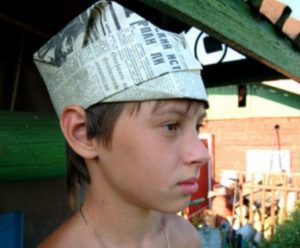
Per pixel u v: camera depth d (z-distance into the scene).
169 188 0.64
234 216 7.32
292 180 7.34
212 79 2.95
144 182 0.64
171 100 0.63
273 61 1.72
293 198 7.06
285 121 8.47
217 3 1.30
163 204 0.65
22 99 2.22
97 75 0.65
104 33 0.66
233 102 8.95
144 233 0.81
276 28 1.72
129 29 0.66
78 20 0.68
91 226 0.75
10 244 1.42
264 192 7.13
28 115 1.07
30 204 2.02
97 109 0.65
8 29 2.13
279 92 8.49
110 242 0.74
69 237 0.76
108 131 0.64
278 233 5.33
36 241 2.03
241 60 2.79
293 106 8.40
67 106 0.68
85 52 0.67
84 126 0.67
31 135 1.04
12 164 1.00
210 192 8.10
